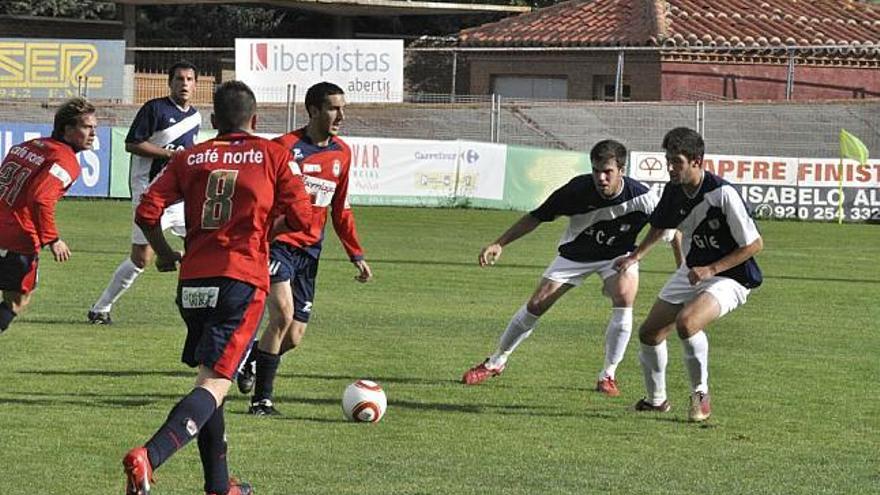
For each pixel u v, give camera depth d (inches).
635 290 861.8
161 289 1338.6
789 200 2527.1
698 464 666.2
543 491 600.4
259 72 2647.6
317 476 617.9
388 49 2684.5
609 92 2950.3
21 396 783.7
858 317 1277.1
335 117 761.6
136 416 737.6
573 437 724.7
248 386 792.3
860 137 2691.9
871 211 2524.6
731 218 744.3
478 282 1481.3
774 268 1724.9
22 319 1100.5
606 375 861.8
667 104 2637.8
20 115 2640.3
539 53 2999.5
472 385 876.0
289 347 779.4
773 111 2687.0
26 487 582.9
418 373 914.1
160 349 971.3
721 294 756.6
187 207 557.3
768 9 3181.6
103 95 2741.1
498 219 2329.0
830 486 623.8
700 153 745.0
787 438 735.1
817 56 2982.3
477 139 2723.9
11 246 842.2
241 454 657.6
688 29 3016.7
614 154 832.9
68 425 709.9
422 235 2020.2
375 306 1264.8
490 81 3095.5
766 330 1176.8
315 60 2664.9
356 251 797.2
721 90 2920.8
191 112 1071.6
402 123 2716.5
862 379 932.6
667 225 771.4
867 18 3248.0
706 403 772.0
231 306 544.1
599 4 3208.7
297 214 557.9
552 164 2493.8
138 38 3619.6
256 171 552.4
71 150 852.6
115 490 581.6
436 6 3324.3
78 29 3344.0
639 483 621.0
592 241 860.0
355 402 740.0
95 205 2336.4
